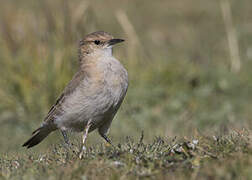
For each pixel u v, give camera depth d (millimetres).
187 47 22656
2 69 16828
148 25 25641
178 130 14344
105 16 25188
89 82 9961
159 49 22578
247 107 16469
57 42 16812
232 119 15172
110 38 10703
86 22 17578
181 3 28734
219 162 7500
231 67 19312
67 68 16484
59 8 17406
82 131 10766
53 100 16188
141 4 28594
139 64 18438
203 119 15234
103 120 10414
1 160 9250
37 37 17203
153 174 7473
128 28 19672
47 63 16531
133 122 15336
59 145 9922
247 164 7160
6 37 17281
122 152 8336
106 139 10734
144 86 16984
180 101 16516
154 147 8766
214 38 23453
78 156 8734
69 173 7629
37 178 7676
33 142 11695
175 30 24891
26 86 16375
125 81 10188
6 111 16312
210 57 21047
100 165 7902
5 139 14945
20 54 16922
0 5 24547
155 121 15484
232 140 8406
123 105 15891
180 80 17766
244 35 23141
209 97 17047
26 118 16031
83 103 10055
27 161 8695
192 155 8062
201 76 17969
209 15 26438
